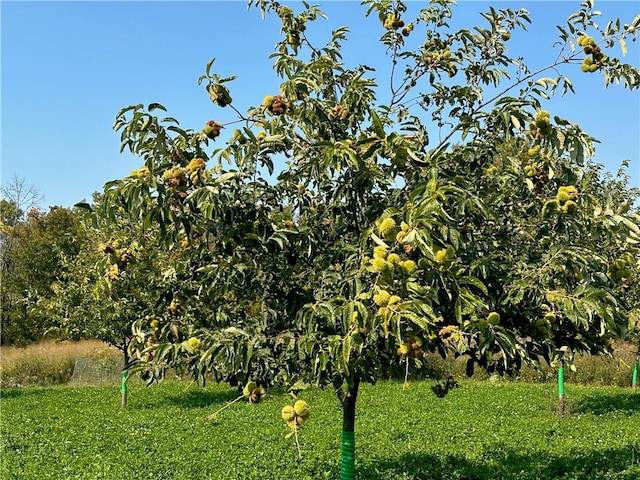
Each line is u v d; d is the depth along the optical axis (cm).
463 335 334
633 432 883
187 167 360
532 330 372
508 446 782
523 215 415
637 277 655
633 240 372
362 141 344
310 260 427
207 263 425
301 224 438
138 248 459
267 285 411
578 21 429
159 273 983
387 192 411
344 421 463
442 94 498
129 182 350
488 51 484
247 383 366
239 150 386
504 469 665
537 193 399
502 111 361
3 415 1092
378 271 284
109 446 828
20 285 2588
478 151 390
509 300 360
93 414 1095
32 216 3095
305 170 393
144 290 995
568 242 369
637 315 419
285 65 441
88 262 1120
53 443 845
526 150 407
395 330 273
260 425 952
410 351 322
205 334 374
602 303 333
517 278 358
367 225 395
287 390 361
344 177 385
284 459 722
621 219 367
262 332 378
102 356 1556
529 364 345
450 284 323
